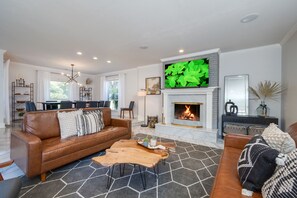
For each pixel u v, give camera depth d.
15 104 5.56
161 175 2.07
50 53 4.22
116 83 7.38
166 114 4.64
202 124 4.08
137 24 2.55
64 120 2.57
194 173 2.12
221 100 4.06
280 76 3.42
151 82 5.73
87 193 1.67
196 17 2.32
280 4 1.98
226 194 1.07
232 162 1.58
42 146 1.91
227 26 2.60
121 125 3.37
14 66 5.52
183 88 4.23
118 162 1.62
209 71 3.88
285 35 2.96
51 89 6.55
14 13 2.21
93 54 4.29
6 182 1.11
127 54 4.26
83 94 7.79
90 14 2.25
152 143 2.16
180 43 3.40
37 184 1.82
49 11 2.17
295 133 1.50
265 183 1.02
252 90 3.57
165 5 2.03
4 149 2.48
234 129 3.61
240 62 3.84
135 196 1.63
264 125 3.37
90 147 2.47
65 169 2.21
